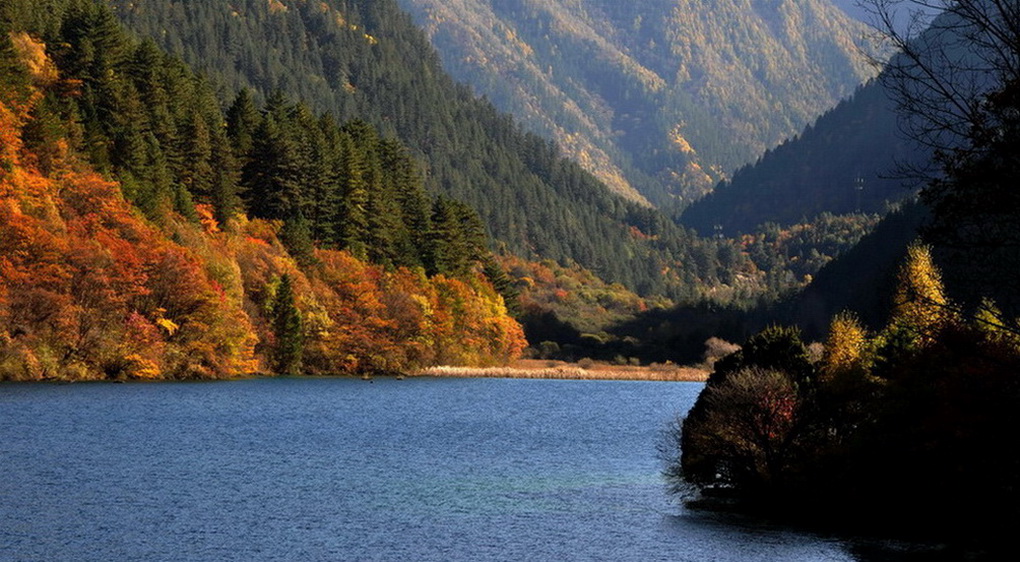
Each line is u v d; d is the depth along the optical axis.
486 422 102.81
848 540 44.09
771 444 52.00
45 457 63.59
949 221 24.89
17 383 112.31
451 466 68.00
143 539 42.59
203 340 141.88
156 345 133.38
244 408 106.44
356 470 64.56
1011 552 39.84
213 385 134.00
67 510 47.75
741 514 51.00
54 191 133.50
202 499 51.88
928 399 43.09
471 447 79.94
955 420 29.75
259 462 66.44
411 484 59.47
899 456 45.66
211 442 76.06
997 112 22.88
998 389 28.31
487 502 53.72
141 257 134.25
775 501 50.94
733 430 52.12
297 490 55.81
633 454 77.19
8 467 59.16
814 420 51.31
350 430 90.25
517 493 56.94
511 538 44.81
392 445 79.81
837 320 62.38
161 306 138.00
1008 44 21.98
